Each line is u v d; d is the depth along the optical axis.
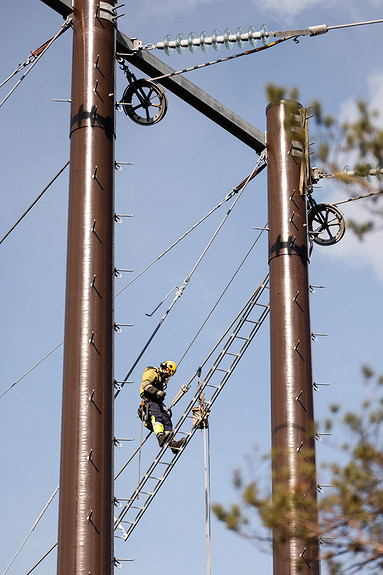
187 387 35.03
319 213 36.38
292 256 34.22
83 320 28.09
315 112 23.75
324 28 31.53
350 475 19.91
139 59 33.34
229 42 32.25
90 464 26.78
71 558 25.95
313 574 28.61
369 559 19.38
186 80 34.69
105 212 29.36
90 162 29.72
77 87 30.66
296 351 33.09
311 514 20.12
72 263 28.80
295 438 31.84
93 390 27.44
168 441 34.12
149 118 33.94
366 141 23.16
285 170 35.03
